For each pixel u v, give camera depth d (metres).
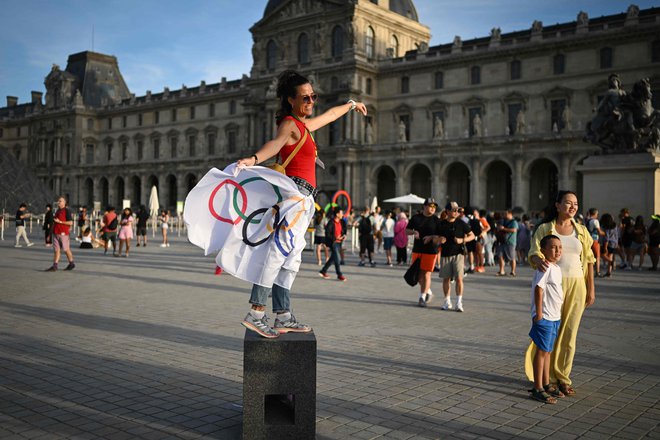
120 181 150.25
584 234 10.34
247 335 7.77
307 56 107.88
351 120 99.94
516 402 9.59
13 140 170.38
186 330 14.69
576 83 84.69
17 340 13.36
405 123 102.25
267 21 112.69
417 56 100.88
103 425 8.22
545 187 88.75
